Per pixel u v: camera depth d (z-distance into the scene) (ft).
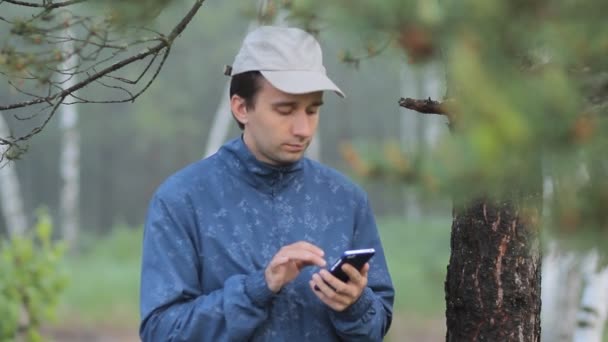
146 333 12.16
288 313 12.16
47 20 13.15
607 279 30.73
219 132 139.95
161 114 163.63
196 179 12.65
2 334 29.30
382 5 6.19
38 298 29.96
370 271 13.07
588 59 6.36
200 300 12.01
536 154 6.13
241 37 170.60
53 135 161.99
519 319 13.38
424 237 96.48
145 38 12.95
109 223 180.24
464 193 6.04
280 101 11.71
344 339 12.30
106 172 178.40
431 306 65.92
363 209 13.16
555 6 6.05
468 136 5.77
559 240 6.53
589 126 6.05
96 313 65.41
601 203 6.35
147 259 12.37
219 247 12.34
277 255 11.33
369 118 184.34
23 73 13.23
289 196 12.67
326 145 185.88
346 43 6.58
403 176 5.92
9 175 127.03
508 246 13.25
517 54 6.25
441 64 6.51
